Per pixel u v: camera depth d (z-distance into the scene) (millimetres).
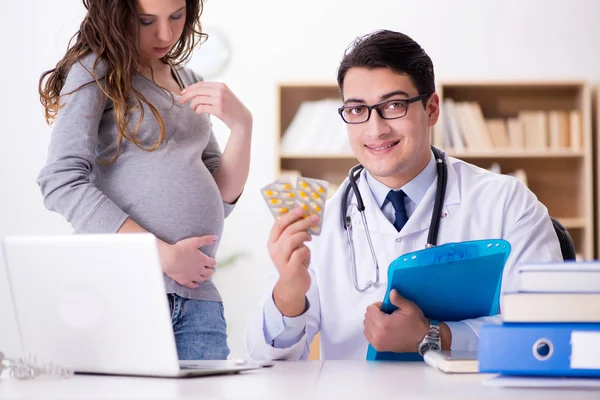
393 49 1654
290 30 4270
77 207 1524
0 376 1199
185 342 1598
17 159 4211
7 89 4227
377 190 1815
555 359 965
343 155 3984
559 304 978
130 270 1074
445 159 1853
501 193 1821
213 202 1699
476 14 4215
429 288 1354
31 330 1183
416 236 1768
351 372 1164
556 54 4188
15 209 4211
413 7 4238
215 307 1670
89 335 1132
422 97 1684
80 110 1586
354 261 1760
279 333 1413
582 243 4027
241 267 4199
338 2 4258
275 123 4059
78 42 1659
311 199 1321
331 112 4047
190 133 1727
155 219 1617
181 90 1834
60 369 1104
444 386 968
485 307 1392
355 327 1723
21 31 4238
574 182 4113
